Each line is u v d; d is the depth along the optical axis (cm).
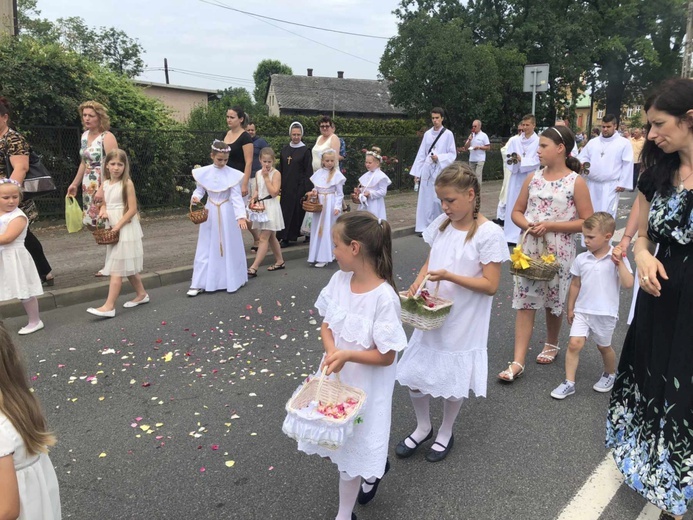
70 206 656
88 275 695
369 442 245
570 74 2744
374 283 247
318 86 5328
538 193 412
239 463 320
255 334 530
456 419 369
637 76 3359
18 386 182
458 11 2912
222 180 645
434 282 312
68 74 998
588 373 442
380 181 838
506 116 2773
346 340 247
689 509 272
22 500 178
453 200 296
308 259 814
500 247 299
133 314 588
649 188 249
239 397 403
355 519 269
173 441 344
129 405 391
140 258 586
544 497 287
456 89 2300
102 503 286
